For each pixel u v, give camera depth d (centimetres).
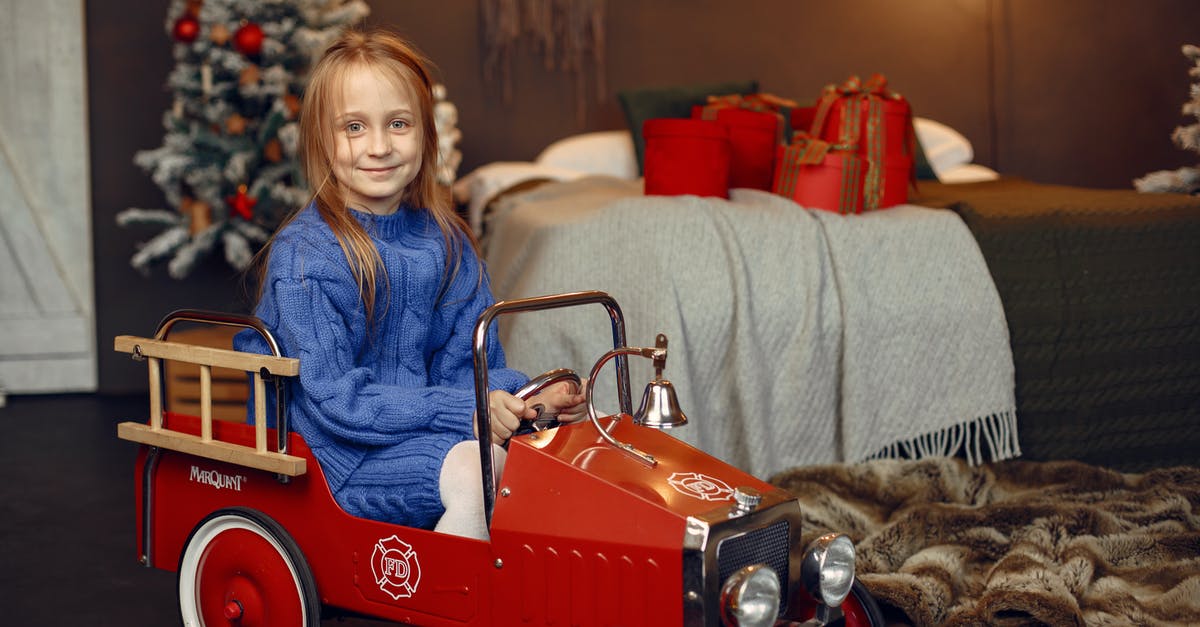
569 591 127
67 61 401
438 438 149
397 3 430
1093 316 252
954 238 252
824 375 243
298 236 154
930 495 229
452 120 375
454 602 138
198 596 163
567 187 343
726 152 271
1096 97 446
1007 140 455
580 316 243
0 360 404
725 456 240
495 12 435
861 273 244
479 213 376
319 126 160
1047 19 446
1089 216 260
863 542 202
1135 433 254
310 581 148
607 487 126
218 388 290
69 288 410
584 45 440
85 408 384
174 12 360
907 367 244
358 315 155
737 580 120
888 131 274
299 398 152
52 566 221
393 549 142
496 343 176
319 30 362
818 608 136
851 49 451
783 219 248
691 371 236
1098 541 200
